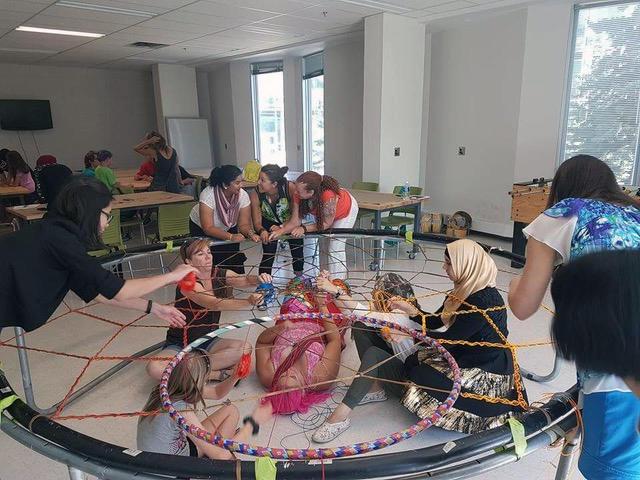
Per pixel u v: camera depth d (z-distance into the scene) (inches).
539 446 42.4
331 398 96.4
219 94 413.1
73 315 145.4
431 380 83.0
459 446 40.4
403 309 95.4
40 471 78.7
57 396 100.3
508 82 222.8
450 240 110.7
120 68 406.9
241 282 111.7
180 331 98.0
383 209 179.9
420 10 207.9
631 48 186.9
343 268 151.9
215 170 128.0
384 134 227.9
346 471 38.1
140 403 97.8
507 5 201.8
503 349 81.3
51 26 231.6
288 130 363.9
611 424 44.7
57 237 55.9
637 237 45.9
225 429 69.7
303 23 230.5
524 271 52.6
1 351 121.7
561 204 50.6
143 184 262.8
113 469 39.5
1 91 369.1
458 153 251.6
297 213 135.3
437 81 254.4
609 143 199.9
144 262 207.5
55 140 396.5
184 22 225.6
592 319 25.0
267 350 101.6
